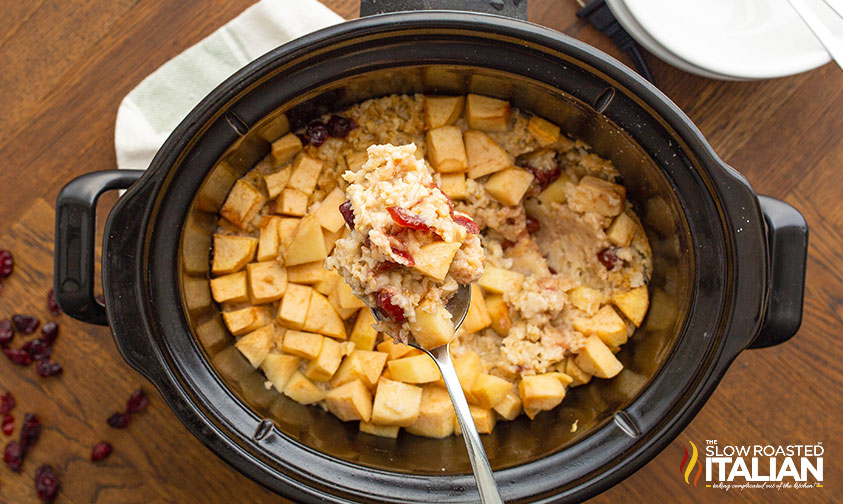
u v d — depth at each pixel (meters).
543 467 0.46
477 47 0.46
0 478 0.55
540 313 0.52
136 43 0.56
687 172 0.46
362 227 0.41
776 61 0.52
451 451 0.51
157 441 0.56
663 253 0.50
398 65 0.47
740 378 0.56
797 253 0.46
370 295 0.43
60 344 0.56
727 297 0.46
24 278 0.56
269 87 0.46
